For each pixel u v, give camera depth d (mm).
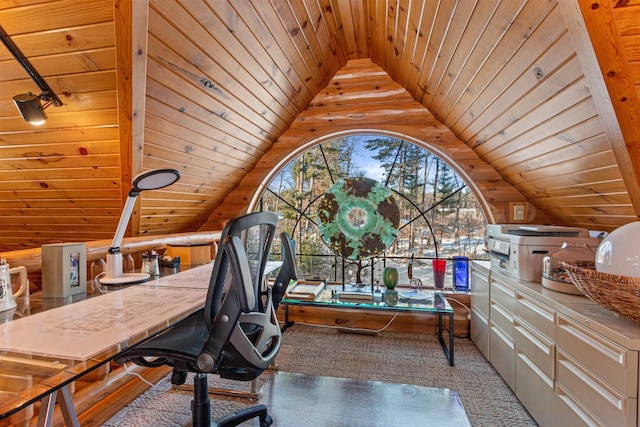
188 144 2205
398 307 2273
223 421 1441
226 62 1808
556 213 2477
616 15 1011
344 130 3047
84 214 2543
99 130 1792
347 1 2062
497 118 1962
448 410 1750
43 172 2119
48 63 1475
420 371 2195
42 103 1640
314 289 2611
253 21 1682
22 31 1361
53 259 1279
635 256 1114
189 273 1815
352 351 2531
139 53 1410
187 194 2771
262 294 1355
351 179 2838
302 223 3346
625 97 1163
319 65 2615
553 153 1778
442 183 3033
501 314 2043
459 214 3006
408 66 2402
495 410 1753
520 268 1819
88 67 1478
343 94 3025
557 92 1378
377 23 2191
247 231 1124
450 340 2277
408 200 3111
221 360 1067
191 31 1495
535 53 1302
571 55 1172
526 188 2514
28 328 946
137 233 2691
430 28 1725
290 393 1938
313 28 2104
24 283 1243
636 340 1005
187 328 1337
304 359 2398
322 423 1661
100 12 1275
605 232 2105
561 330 1378
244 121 2457
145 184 1498
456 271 2885
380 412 1742
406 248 3123
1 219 2656
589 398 1196
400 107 2926
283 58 2135
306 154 3318
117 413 1752
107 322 999
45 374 700
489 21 1358
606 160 1469
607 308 1168
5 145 1930
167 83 1659
